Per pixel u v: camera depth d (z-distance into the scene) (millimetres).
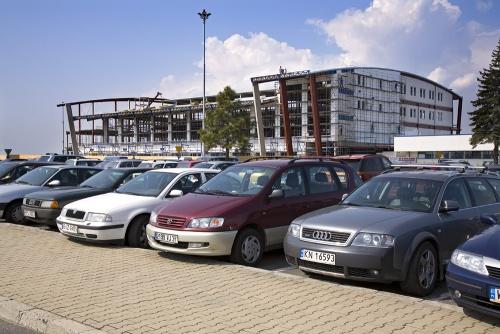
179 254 8438
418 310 5418
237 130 53094
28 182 13609
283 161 9242
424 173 7715
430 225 6578
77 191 11250
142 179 10641
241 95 88625
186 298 5934
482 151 61562
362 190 7871
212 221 7707
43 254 8492
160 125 101438
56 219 10008
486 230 5645
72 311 5477
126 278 6910
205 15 43719
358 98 74312
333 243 6453
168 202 8875
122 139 104750
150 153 92625
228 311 5438
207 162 24516
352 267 6250
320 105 73375
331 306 5562
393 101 80688
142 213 9445
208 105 81875
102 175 12445
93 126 109000
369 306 5555
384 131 78938
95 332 4809
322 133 72938
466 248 5223
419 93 89000
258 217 8156
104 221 9078
